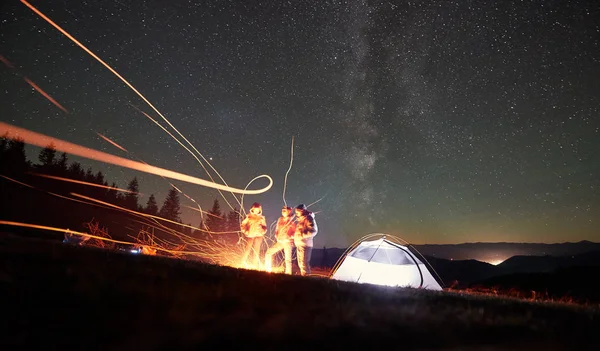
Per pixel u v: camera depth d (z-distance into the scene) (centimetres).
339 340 402
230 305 492
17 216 3559
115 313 413
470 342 429
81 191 5122
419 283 1483
